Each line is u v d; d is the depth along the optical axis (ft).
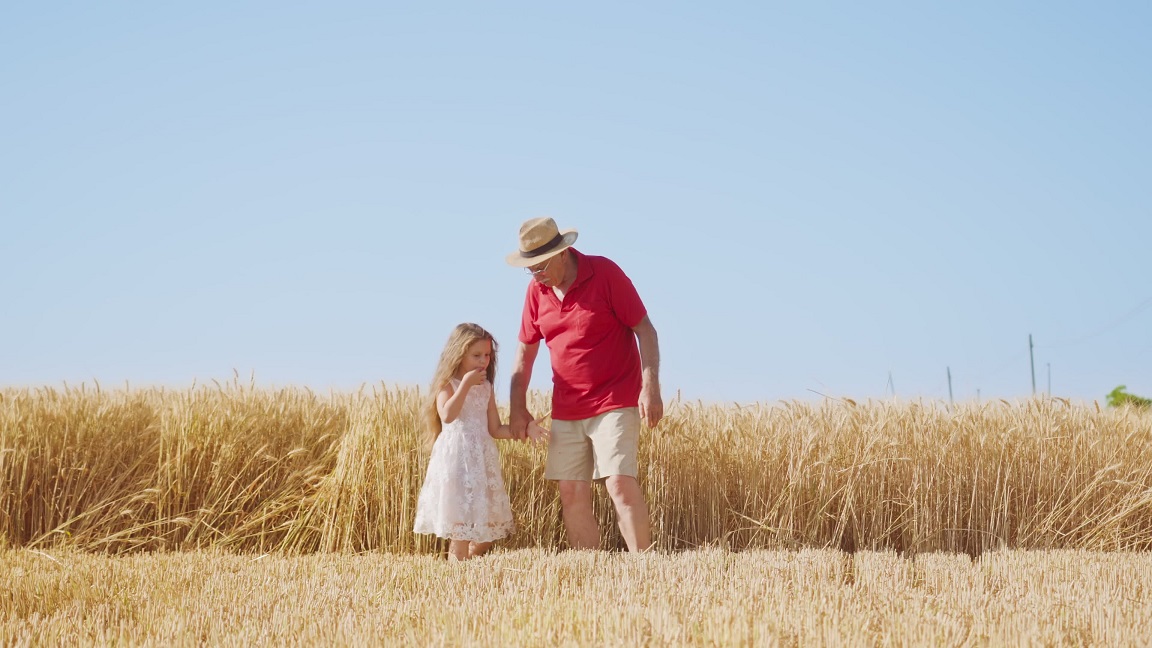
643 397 18.25
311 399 26.35
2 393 24.89
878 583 12.64
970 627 10.03
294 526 22.80
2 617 11.89
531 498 22.74
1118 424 24.76
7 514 22.80
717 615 9.80
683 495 23.17
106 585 14.16
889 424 23.47
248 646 9.75
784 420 24.02
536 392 24.64
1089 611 10.64
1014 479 23.25
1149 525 22.99
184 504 23.57
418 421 22.53
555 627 9.72
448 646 9.22
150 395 26.86
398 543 22.04
